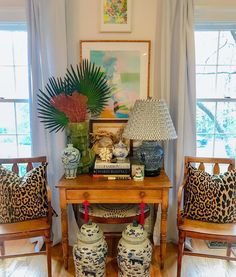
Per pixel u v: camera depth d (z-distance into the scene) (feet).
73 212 6.98
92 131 7.01
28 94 6.98
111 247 7.09
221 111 7.61
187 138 6.84
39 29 6.35
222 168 7.82
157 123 5.66
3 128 7.75
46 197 6.03
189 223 5.63
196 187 5.83
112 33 6.77
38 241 6.90
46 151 6.81
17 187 5.81
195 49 6.85
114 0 6.61
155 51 6.77
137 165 6.00
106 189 5.60
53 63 6.44
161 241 5.99
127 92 6.93
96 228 5.63
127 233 5.51
